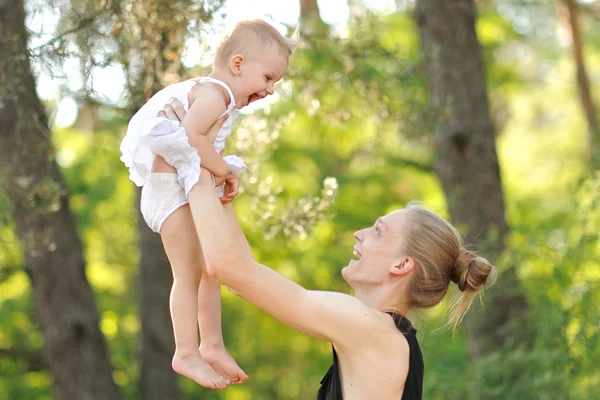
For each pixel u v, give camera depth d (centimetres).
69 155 2020
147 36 639
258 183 851
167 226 394
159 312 1364
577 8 1886
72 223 1173
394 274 420
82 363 1173
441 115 916
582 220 1075
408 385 402
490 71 2203
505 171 2522
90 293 1191
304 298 383
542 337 1029
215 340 420
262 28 404
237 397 2280
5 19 725
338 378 400
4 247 860
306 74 852
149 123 396
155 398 1359
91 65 622
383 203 2145
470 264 429
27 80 763
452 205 1209
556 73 2570
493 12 2136
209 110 385
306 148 2053
